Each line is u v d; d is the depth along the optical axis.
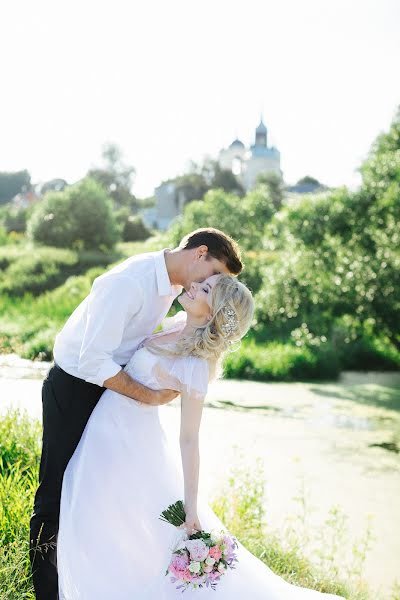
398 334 13.67
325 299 13.74
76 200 23.28
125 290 2.53
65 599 2.48
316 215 13.91
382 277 12.84
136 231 31.50
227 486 5.10
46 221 23.23
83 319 2.63
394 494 5.66
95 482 2.48
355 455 6.82
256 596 2.37
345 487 5.79
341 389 10.95
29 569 2.71
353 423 8.33
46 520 2.62
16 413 4.61
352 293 13.12
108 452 2.50
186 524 2.35
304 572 3.63
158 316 2.72
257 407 8.92
